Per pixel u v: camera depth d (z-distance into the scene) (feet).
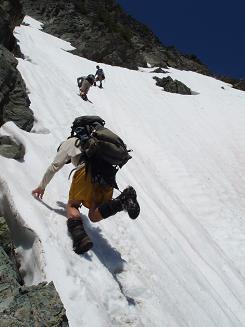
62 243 16.28
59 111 40.27
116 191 29.76
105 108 60.34
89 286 15.03
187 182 47.16
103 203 17.04
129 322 15.12
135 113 63.36
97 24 171.53
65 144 17.99
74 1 181.06
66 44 133.08
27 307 11.32
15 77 31.04
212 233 39.63
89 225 19.71
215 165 54.49
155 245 23.71
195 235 34.47
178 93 91.25
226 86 133.59
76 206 17.37
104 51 133.49
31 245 15.56
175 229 30.78
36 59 67.97
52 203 19.45
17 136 25.76
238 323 22.86
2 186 18.10
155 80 99.50
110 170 17.28
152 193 36.76
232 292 27.17
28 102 32.63
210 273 27.53
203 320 19.48
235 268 34.09
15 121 28.89
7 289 11.94
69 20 163.63
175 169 49.01
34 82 43.45
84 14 180.65
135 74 99.60
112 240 20.01
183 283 21.70
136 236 22.20
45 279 13.89
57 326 11.13
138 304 16.69
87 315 13.51
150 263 20.47
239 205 46.91
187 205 43.21
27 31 109.50
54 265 14.66
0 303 11.41
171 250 25.09
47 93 43.29
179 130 62.13
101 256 17.98
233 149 60.64
